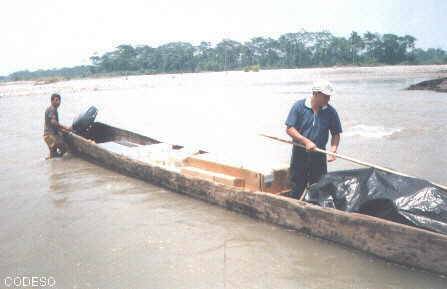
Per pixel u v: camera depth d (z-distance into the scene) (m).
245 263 4.68
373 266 4.50
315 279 4.30
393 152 9.91
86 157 10.20
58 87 53.66
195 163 7.23
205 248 5.09
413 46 114.50
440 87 26.12
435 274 4.21
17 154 11.54
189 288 4.21
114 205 6.78
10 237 5.66
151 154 8.73
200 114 18.94
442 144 10.40
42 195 7.50
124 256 4.96
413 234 4.22
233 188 6.09
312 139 5.67
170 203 6.77
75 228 5.88
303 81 46.25
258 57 125.50
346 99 22.69
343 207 5.00
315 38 129.75
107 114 20.55
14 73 184.75
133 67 122.50
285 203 5.40
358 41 112.81
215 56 125.88
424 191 4.59
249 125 15.17
